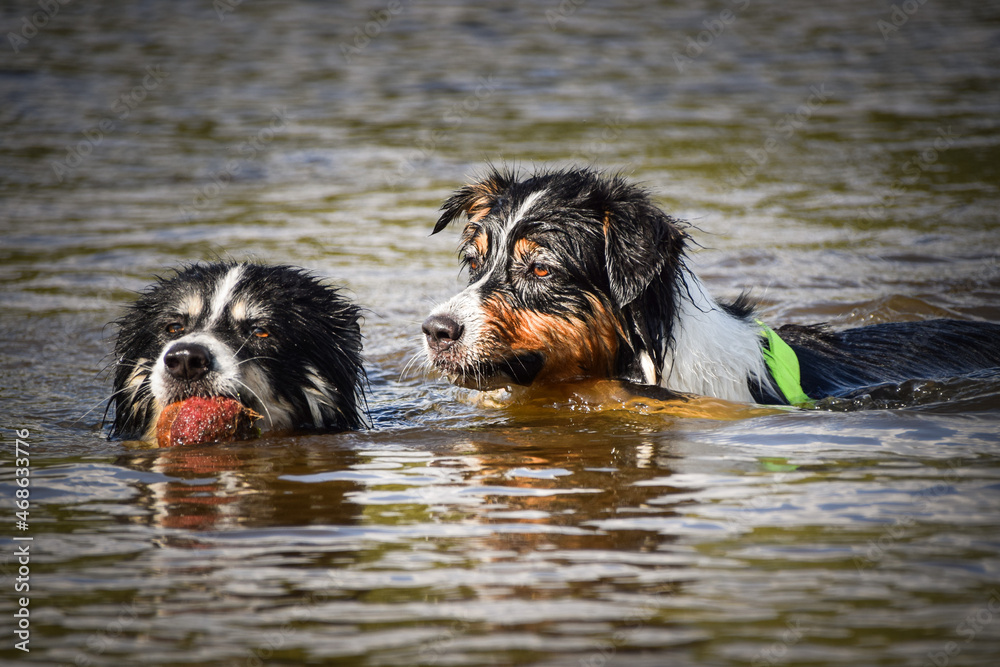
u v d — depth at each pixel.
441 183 16.92
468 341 7.32
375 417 7.98
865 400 7.75
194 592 4.38
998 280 11.52
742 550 4.73
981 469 5.81
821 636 3.94
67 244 13.49
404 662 3.78
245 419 7.06
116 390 7.82
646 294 7.68
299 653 3.86
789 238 13.53
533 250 7.52
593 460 6.20
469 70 26.69
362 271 12.44
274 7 36.25
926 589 4.32
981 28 32.66
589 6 37.22
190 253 13.05
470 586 4.39
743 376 7.83
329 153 18.94
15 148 18.98
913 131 19.91
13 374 8.98
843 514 5.15
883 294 11.18
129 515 5.35
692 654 3.82
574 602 4.23
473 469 6.09
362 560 4.69
